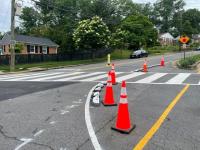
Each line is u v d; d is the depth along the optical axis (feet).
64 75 60.39
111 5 210.38
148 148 16.80
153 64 95.30
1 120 22.90
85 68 86.07
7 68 91.50
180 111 25.55
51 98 32.45
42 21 254.68
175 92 35.65
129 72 64.49
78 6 206.08
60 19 226.17
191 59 83.30
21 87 41.83
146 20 226.38
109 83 28.45
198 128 20.58
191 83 43.93
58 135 19.12
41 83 46.29
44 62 122.52
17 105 28.68
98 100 30.37
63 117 23.76
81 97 32.89
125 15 228.63
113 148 16.78
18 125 21.48
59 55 134.82
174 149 16.67
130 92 35.88
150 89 38.24
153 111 25.57
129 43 204.33
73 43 161.48
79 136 18.89
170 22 403.75
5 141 18.06
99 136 18.88
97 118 23.36
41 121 22.54
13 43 84.48
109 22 203.41
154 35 231.09
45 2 202.90
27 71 83.05
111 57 162.81
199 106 27.55
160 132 19.67
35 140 18.21
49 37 188.55
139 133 19.47
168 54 191.11
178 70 69.26
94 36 135.85
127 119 19.98
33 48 160.35
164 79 49.42
